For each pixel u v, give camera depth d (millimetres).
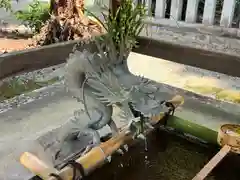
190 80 3207
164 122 1834
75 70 1438
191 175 1519
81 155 1430
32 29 4398
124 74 1442
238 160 1487
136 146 1681
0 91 2521
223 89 2975
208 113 2332
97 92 1419
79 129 1530
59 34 3822
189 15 3785
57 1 3812
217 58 2121
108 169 1496
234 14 3697
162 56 2406
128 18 1394
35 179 1320
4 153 1701
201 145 1729
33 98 2506
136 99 1375
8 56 2000
